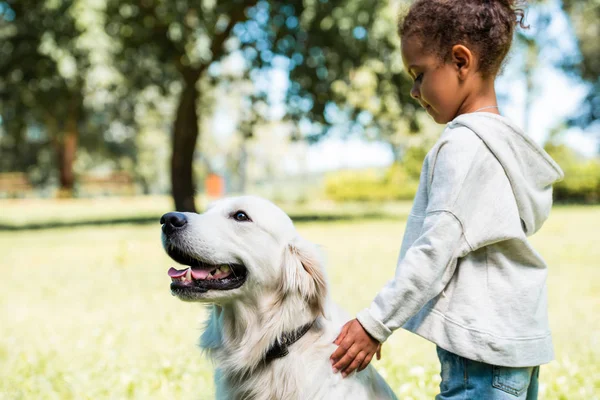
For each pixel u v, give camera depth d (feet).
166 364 14.15
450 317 8.18
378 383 9.61
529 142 8.39
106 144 144.66
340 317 9.98
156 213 79.00
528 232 8.63
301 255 9.61
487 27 8.48
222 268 9.83
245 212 9.86
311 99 61.87
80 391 13.11
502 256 8.22
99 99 81.51
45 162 146.92
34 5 53.06
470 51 8.54
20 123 89.76
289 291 9.48
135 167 160.76
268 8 57.98
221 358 10.06
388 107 63.26
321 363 9.04
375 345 8.34
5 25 55.67
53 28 51.93
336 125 66.03
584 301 23.86
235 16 56.13
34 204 111.86
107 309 22.40
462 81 8.68
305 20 56.08
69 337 18.12
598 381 13.37
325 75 59.26
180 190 61.00
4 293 26.30
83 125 122.42
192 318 20.42
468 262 8.23
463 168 8.11
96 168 173.78
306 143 69.00
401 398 12.27
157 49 60.90
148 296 24.70
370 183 108.68
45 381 13.78
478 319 8.02
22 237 49.29
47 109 67.72
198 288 9.62
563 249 38.91
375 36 53.67
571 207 82.33
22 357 15.75
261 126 73.15
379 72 57.41
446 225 8.03
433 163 8.54
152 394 12.75
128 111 120.57
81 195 145.59
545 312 8.39
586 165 92.89
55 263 34.86
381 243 40.75
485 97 8.77
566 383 13.17
